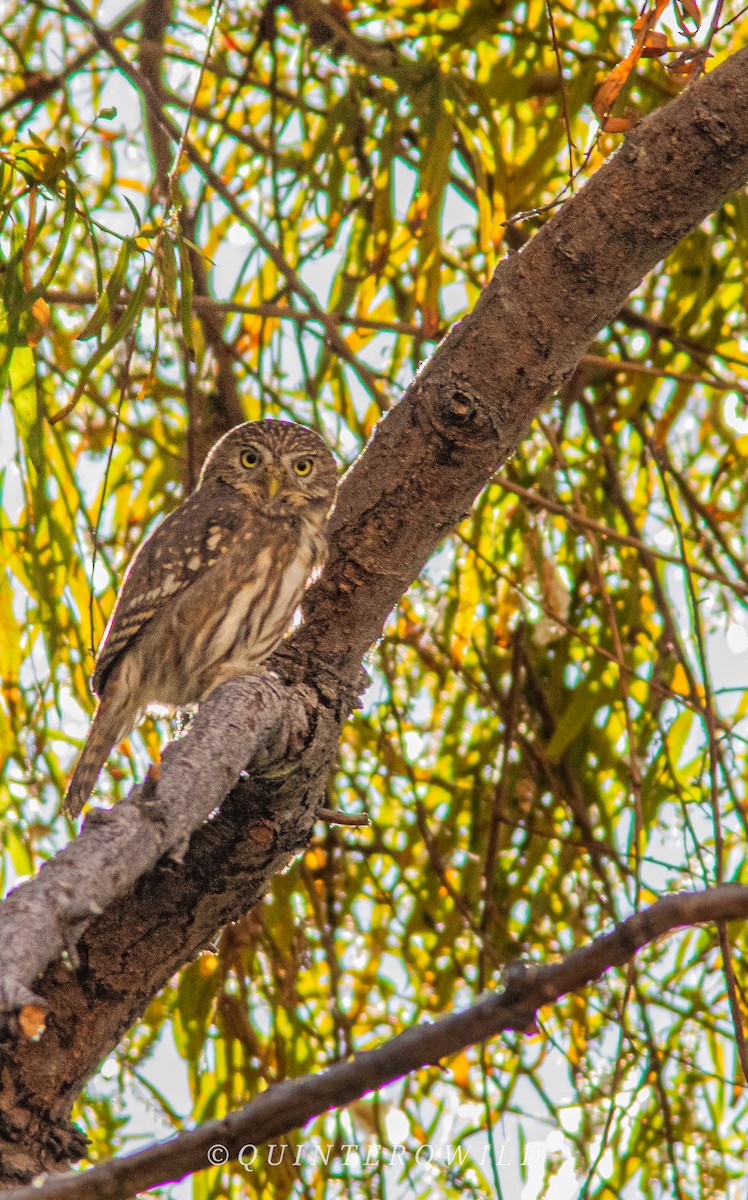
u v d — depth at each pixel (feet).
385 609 20.01
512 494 32.30
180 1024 28.04
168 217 19.70
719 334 32.48
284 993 27.89
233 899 17.84
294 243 31.71
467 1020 8.89
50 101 33.17
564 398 29.81
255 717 16.56
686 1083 30.04
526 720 32.14
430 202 25.94
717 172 17.72
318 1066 28.53
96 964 16.78
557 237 18.34
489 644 32.42
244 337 32.83
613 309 18.74
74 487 25.73
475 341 18.88
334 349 27.48
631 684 32.24
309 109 29.09
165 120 24.72
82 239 30.40
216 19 20.08
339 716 18.61
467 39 31.48
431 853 28.40
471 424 18.95
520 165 29.86
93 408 30.55
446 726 32.63
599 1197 27.96
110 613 27.78
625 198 17.92
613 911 27.09
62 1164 15.79
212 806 14.71
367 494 19.70
